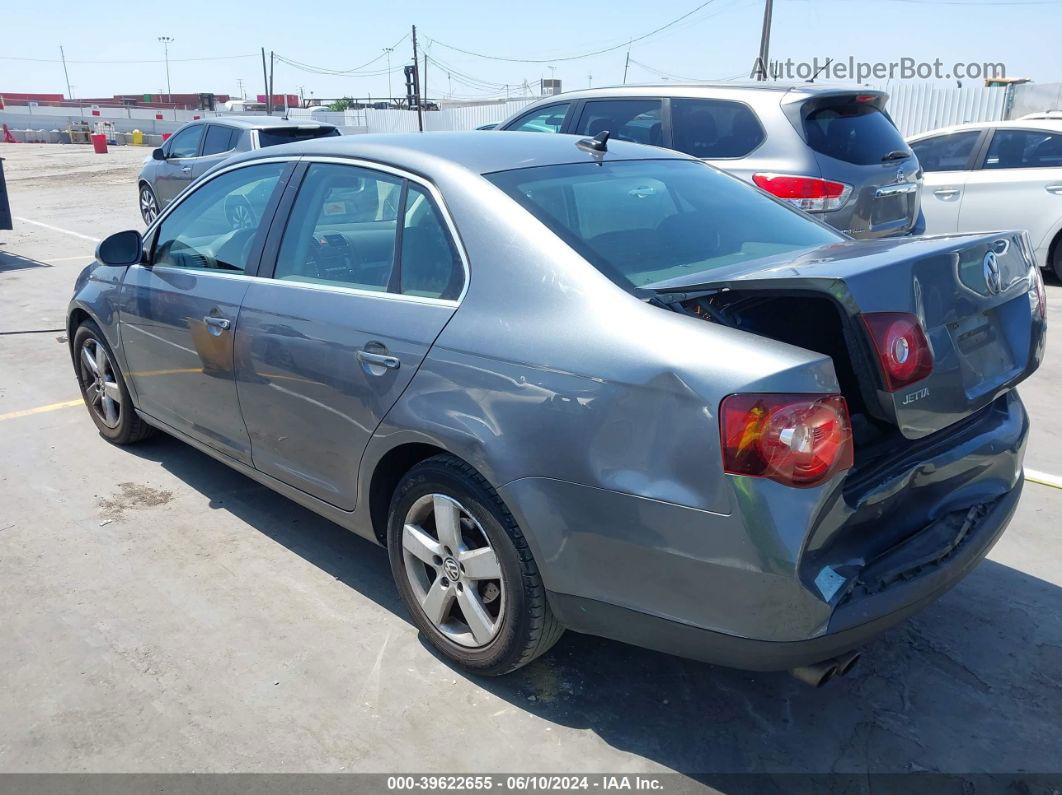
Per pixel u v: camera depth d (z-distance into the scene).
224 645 3.12
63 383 6.03
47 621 3.25
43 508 4.16
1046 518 4.05
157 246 4.24
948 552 2.54
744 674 2.99
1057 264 8.84
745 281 2.31
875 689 2.91
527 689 2.90
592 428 2.38
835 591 2.22
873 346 2.23
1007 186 8.86
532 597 2.63
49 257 11.09
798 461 2.12
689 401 2.22
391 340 2.90
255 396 3.52
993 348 2.62
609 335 2.41
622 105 7.01
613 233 2.84
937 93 18.77
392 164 3.14
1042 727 2.73
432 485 2.83
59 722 2.72
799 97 5.96
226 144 11.62
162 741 2.65
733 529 2.17
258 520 4.07
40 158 31.59
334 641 3.15
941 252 2.43
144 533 3.93
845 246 2.83
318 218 3.38
